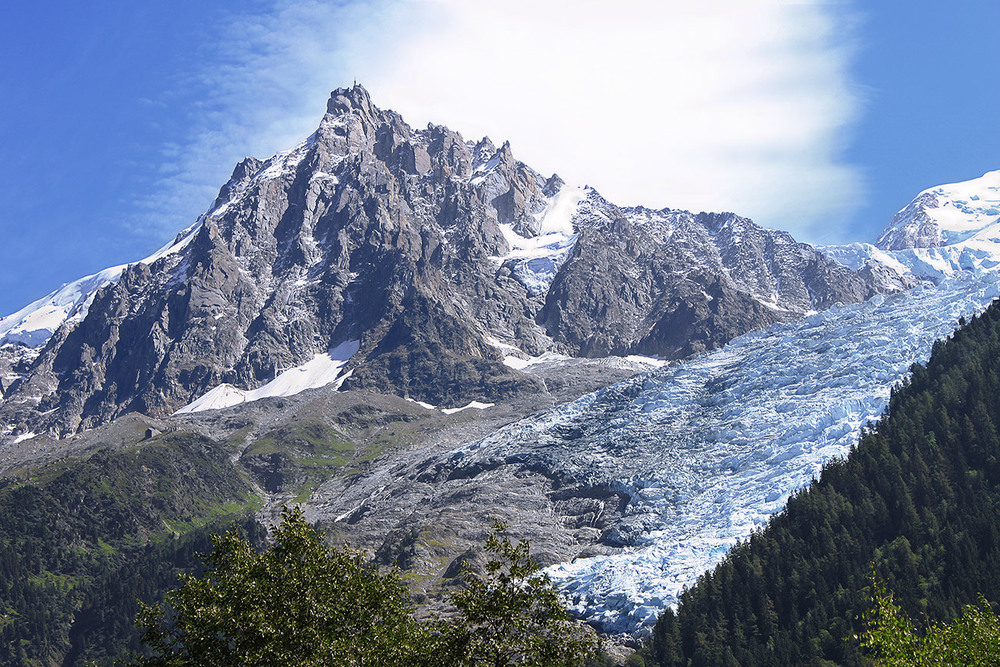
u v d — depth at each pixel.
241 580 74.56
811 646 194.88
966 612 82.00
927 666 79.56
